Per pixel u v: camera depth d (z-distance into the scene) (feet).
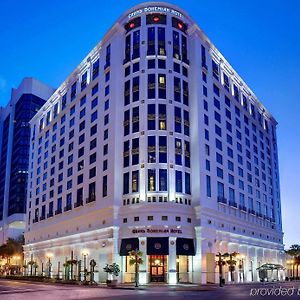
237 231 255.09
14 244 431.43
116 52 240.94
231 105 283.18
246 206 277.23
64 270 266.98
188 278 205.87
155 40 233.96
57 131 314.76
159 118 219.61
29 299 99.25
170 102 223.71
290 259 365.40
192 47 243.60
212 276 214.90
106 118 239.71
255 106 335.26
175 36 239.50
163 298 102.27
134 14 243.81
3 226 527.81
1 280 245.04
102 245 218.79
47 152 330.13
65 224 272.51
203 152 227.40
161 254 197.06
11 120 568.41
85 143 262.26
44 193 321.52
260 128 335.88
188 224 208.85
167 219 203.00
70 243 260.42
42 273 300.61
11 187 533.96
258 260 289.12
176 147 218.38
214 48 265.54
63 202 280.31
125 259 207.51
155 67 228.63
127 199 214.07
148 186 208.85
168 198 207.31
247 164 294.25
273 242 318.24
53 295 115.34
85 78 282.36
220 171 247.09
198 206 212.02
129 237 205.16
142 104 223.10
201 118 232.53
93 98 262.47
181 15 246.47
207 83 249.75
